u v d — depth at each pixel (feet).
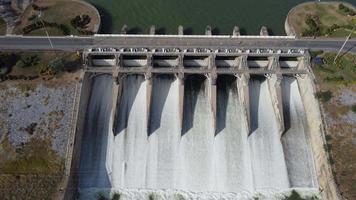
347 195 240.53
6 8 329.11
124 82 299.99
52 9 327.26
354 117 270.26
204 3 342.85
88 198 263.49
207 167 276.82
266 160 279.08
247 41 304.09
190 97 299.38
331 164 253.03
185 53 293.02
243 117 291.79
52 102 273.13
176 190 269.64
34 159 251.80
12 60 288.92
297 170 276.00
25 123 264.72
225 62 305.32
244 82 287.89
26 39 303.48
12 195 238.48
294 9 332.19
